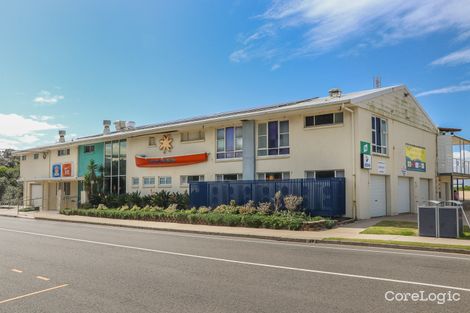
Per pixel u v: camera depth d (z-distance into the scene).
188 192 27.66
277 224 17.53
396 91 25.14
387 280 7.82
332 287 7.30
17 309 6.20
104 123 41.31
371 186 21.94
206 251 11.88
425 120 29.48
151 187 30.53
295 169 22.78
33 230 19.08
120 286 7.51
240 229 17.73
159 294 6.93
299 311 5.92
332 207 19.39
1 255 11.24
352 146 20.69
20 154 43.38
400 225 17.39
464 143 35.41
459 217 13.93
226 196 23.44
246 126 25.00
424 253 11.37
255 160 24.50
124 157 32.84
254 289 7.20
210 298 6.65
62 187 38.31
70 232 18.08
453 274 8.38
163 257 10.76
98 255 11.15
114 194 31.58
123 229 19.86
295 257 10.70
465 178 35.22
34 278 8.27
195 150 28.02
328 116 21.84
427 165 29.25
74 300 6.63
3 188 50.41
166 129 28.55
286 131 23.41
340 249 12.28
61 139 43.12
